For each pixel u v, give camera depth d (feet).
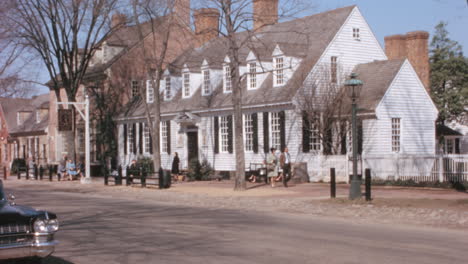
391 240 38.22
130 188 96.48
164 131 131.95
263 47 109.40
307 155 97.91
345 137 99.50
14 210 27.45
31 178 140.36
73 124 116.98
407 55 126.82
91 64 153.69
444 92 147.33
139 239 39.32
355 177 63.77
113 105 144.56
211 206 65.62
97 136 150.51
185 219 51.60
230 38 79.87
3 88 120.47
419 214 51.88
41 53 120.16
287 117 101.09
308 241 37.86
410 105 102.99
